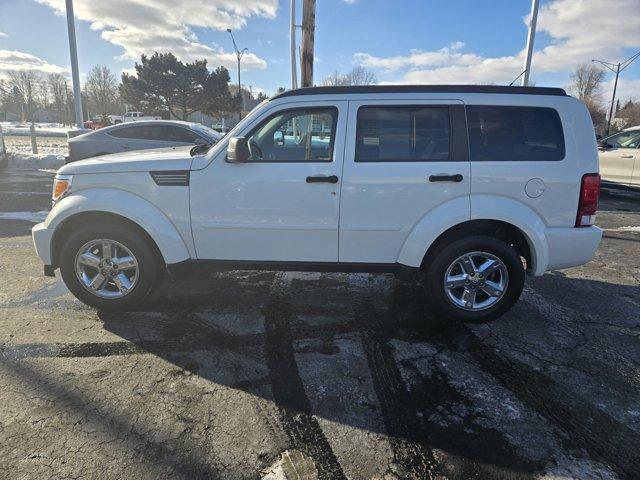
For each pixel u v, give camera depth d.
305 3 9.09
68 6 14.85
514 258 3.75
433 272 3.82
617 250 6.50
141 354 3.35
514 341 3.69
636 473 2.33
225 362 3.27
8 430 2.52
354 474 2.28
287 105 3.71
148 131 9.79
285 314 4.07
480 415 2.75
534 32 12.91
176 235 3.83
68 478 2.21
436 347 3.56
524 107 3.67
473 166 3.62
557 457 2.43
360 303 4.34
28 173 12.80
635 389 3.07
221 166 3.72
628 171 10.52
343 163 3.64
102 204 3.76
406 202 3.66
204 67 58.03
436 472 2.31
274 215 3.74
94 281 3.94
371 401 2.87
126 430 2.55
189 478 2.23
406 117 3.67
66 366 3.18
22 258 5.48
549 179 3.64
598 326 4.01
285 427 2.61
